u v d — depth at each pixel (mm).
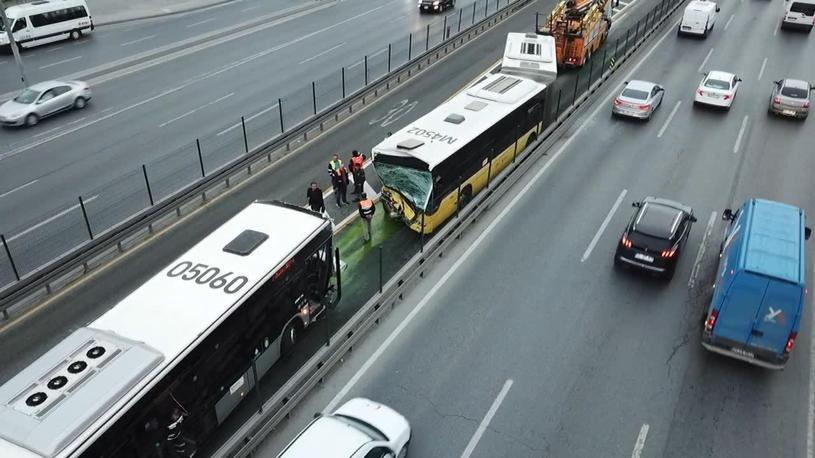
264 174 22812
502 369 14258
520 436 12586
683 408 13250
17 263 17750
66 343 10492
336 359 13914
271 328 13383
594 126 27062
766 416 13055
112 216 20188
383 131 26266
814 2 38906
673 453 12227
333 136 25859
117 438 9617
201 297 11984
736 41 38531
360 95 28609
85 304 16188
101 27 42219
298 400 12898
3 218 20141
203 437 11945
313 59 35281
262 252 13273
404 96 30141
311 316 15172
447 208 19375
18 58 29516
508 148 22641
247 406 13172
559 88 31297
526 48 27406
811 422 12938
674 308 16250
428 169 17828
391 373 14102
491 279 17344
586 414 13109
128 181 22391
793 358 14562
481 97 22594
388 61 33031
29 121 27203
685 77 32781
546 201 21219
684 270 17719
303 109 28375
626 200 21250
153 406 10273
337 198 20766
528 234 19391
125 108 29047
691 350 14859
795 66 34219
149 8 46688
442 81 32062
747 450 12289
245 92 30609
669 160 24047
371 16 44375
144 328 11234
